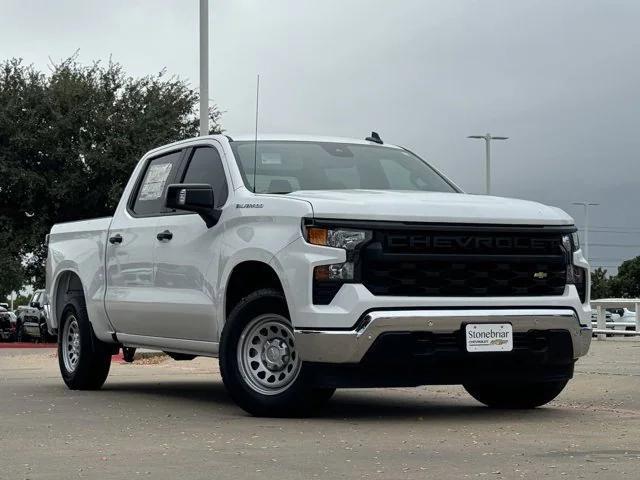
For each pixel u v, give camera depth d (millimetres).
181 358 10164
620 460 5605
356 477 5082
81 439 6496
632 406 8742
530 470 5270
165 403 8906
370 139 9539
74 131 32812
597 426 7199
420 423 7340
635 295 78938
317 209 7246
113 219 9883
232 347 7684
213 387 10719
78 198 32875
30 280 34656
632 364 13922
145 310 9062
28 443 6328
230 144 8633
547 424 7320
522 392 8383
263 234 7574
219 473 5215
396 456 5754
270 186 8180
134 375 12602
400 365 7230
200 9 19094
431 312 7148
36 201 32844
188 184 8195
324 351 7109
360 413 8023
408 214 7262
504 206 7648
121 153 32500
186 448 6078
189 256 8477
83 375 10188
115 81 34188
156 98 34125
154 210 9312
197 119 35969
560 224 7773
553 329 7590
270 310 7531
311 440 6402
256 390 7602
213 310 8141
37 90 32906
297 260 7230
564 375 7879
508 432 6836
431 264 7277
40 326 29703
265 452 5906
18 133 32125
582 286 7930
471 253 7383
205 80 19109
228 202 8109
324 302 7137
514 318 7391
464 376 7449
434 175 9195
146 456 5777
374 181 8672
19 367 14242
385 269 7172
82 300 10312
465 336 7258
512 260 7504
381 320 7027
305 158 8648
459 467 5371
